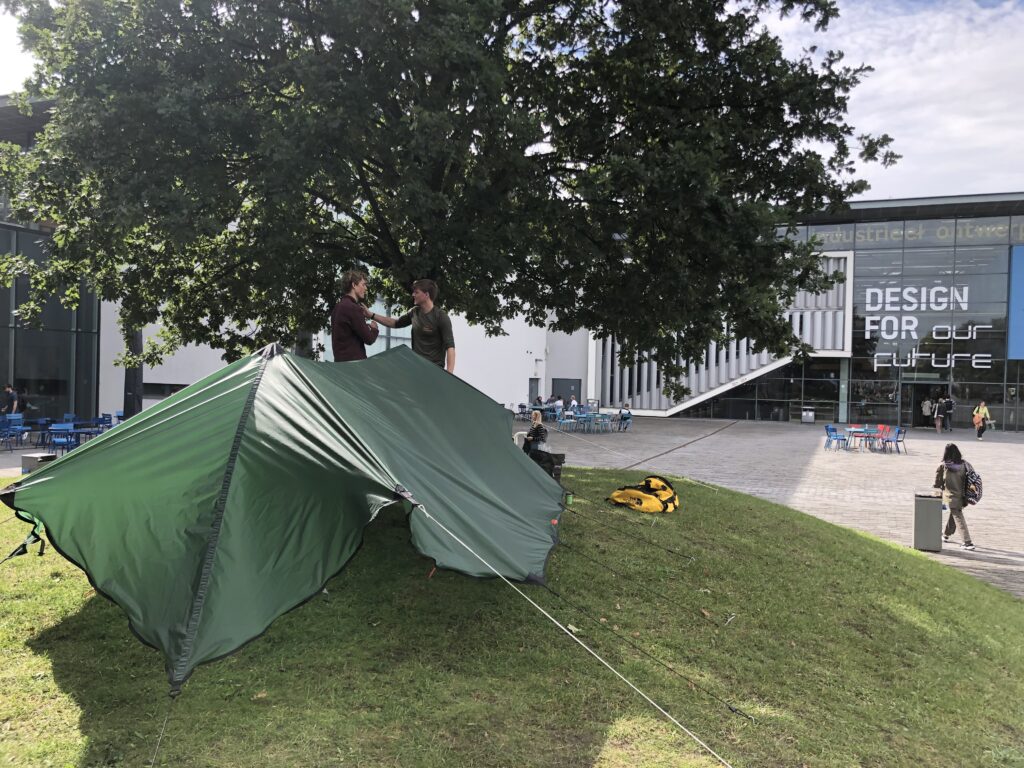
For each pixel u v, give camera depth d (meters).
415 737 3.68
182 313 10.51
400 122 6.82
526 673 4.51
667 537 7.77
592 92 9.17
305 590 3.59
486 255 7.55
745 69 8.69
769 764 3.88
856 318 37.94
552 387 43.38
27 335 20.08
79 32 6.64
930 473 19.02
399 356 6.41
